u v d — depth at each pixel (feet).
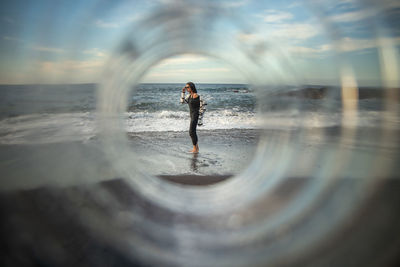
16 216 7.32
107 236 6.62
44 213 7.49
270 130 11.02
